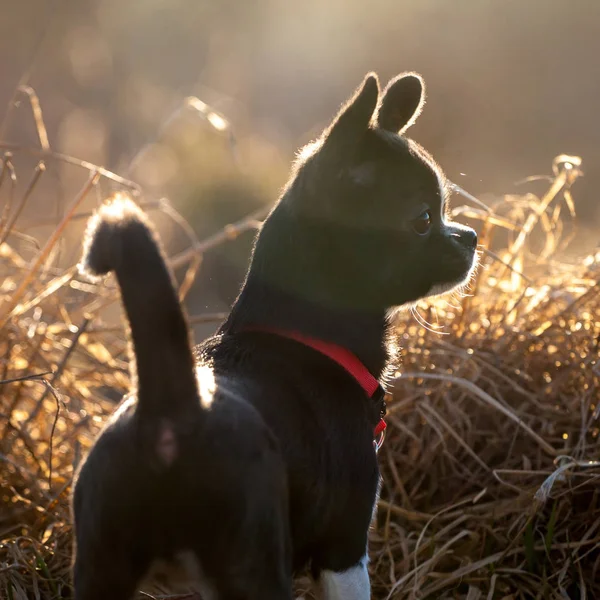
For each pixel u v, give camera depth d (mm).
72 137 21422
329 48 27109
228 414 4117
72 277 7336
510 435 6750
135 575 4113
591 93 23578
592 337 6977
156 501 4004
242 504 4031
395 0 25828
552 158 21188
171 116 8891
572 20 24594
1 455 6355
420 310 7188
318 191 4906
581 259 7785
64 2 27172
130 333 3943
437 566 6121
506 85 23688
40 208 15859
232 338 4875
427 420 6613
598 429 6574
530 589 5891
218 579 4066
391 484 6766
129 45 28031
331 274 4961
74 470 6262
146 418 3959
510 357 7004
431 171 5184
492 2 24969
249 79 27578
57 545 6113
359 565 4715
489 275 7578
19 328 7059
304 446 4434
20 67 26594
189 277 8102
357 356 5023
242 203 16281
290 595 4164
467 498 6312
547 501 6180
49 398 7066
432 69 24359
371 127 5031
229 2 28703
